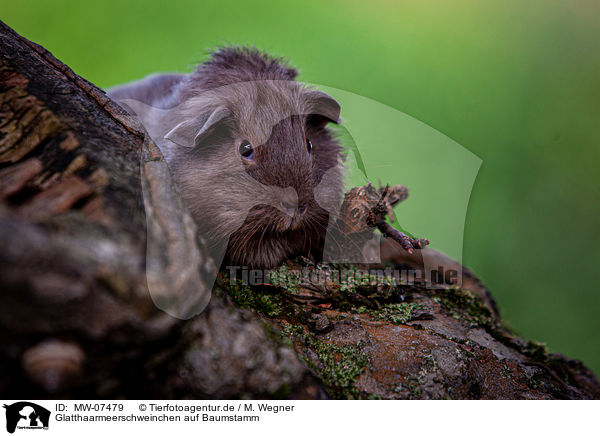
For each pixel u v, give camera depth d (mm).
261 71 1148
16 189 1031
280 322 1087
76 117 1054
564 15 1320
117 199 1035
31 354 938
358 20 1525
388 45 1419
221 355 1041
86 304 956
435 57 1387
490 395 1084
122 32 1566
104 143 1052
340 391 1066
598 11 1323
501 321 1183
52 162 1039
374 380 1072
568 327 1223
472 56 1384
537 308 1228
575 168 1263
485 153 1265
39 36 1531
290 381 1050
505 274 1234
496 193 1254
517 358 1116
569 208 1247
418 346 1085
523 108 1292
